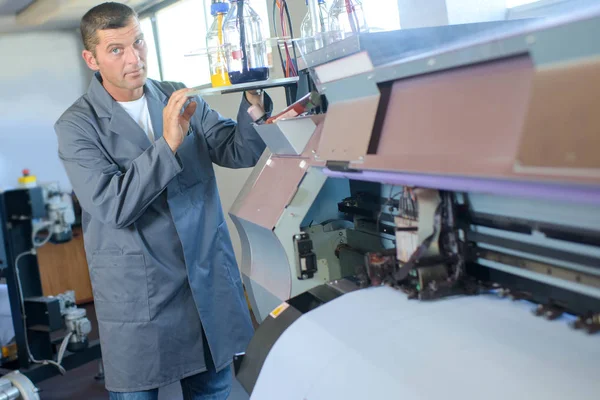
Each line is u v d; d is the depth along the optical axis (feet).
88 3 14.01
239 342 5.72
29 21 15.55
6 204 9.32
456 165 2.43
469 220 3.29
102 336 5.42
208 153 5.79
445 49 2.68
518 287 3.14
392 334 2.92
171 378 5.38
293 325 3.35
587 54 1.91
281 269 4.16
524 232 2.96
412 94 2.97
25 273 9.69
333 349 2.95
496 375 2.38
